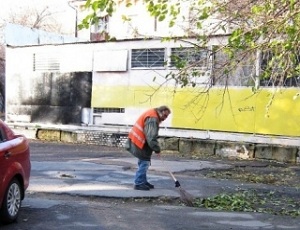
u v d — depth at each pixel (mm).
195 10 7695
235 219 7391
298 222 7340
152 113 9078
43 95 20719
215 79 7391
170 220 7141
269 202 9055
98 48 19141
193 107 16625
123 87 18547
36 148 17406
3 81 30344
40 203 7973
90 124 19484
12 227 6438
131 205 8211
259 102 15602
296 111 15039
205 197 9070
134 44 18172
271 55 7043
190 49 7984
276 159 15422
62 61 20141
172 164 13836
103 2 5082
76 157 14984
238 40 6141
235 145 16125
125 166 12891
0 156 6191
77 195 8820
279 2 5699
